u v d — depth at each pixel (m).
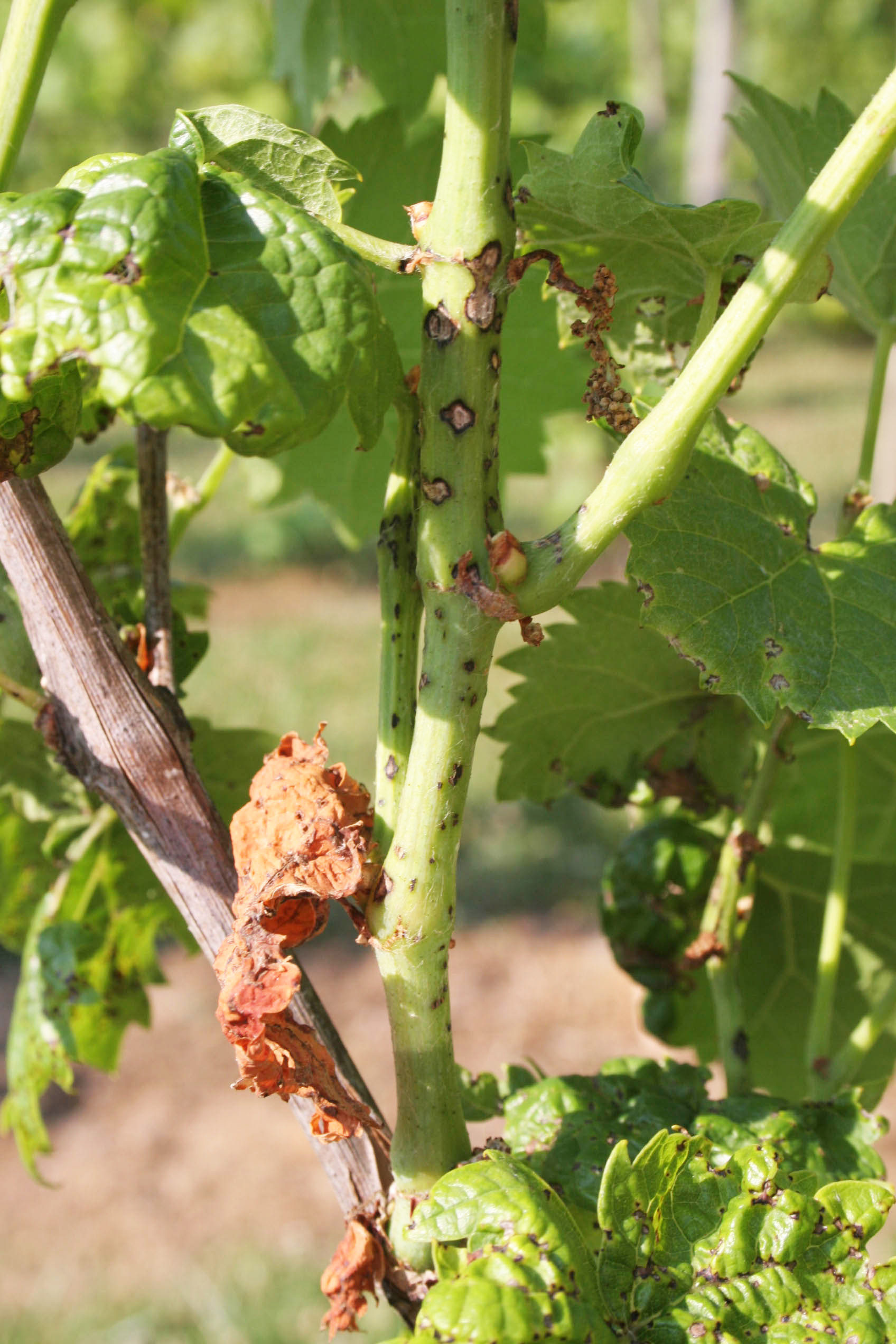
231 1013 0.32
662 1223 0.33
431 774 0.33
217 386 0.30
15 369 0.30
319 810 0.33
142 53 3.47
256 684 2.87
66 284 0.30
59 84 3.48
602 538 0.32
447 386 0.32
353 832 0.33
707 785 0.44
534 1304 0.31
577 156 0.35
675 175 3.83
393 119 0.47
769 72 5.37
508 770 0.44
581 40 3.92
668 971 0.44
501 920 2.10
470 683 0.32
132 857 0.45
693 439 0.32
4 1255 1.48
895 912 0.46
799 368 6.21
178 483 0.46
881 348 0.41
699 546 0.36
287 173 0.33
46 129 3.54
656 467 0.32
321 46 0.60
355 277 0.31
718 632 0.35
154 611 0.37
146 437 0.38
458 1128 0.34
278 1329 1.26
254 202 0.31
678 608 0.35
